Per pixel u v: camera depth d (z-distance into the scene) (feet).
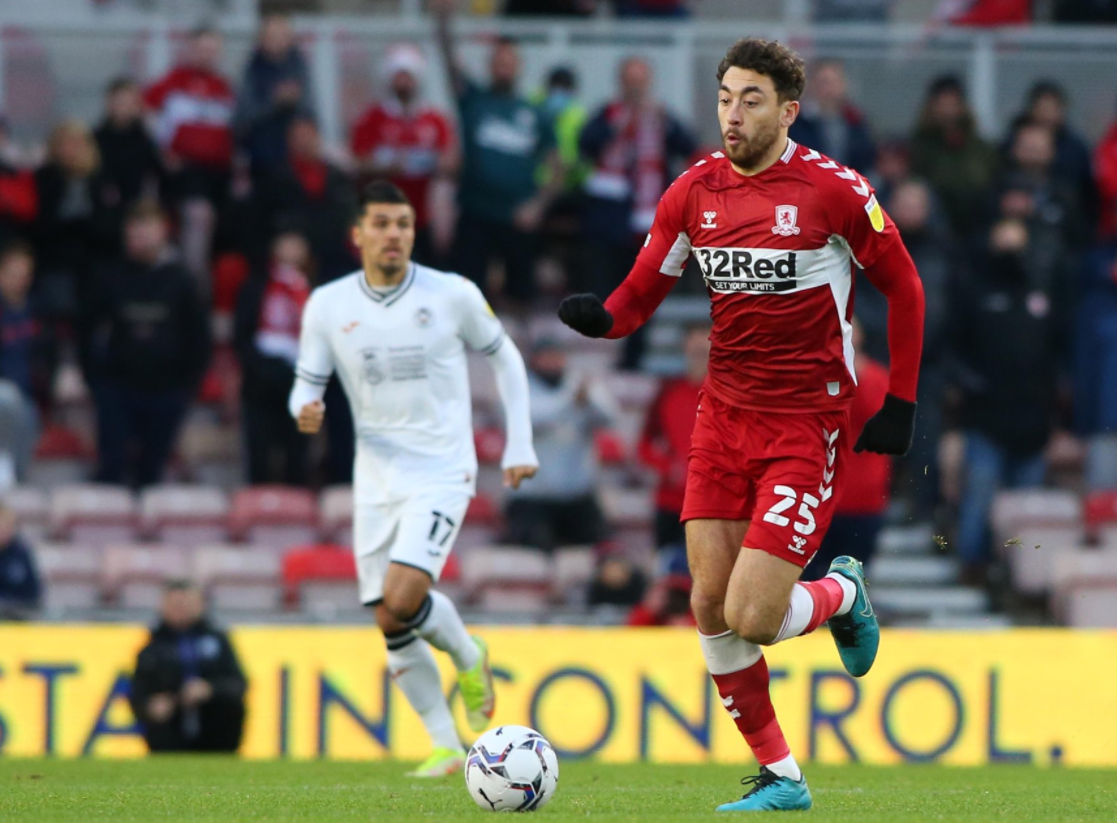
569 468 145.07
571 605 142.00
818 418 60.54
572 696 114.93
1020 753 114.32
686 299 184.03
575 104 169.68
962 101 165.78
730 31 179.42
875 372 125.29
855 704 114.73
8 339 153.48
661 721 114.52
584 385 146.00
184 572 144.56
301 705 114.93
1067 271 156.04
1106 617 141.79
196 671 112.88
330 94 180.04
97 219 158.51
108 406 150.71
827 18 190.19
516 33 179.93
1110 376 157.07
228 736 113.70
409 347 83.20
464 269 165.99
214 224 168.04
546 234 172.86
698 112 179.32
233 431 170.30
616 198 163.63
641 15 185.16
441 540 82.58
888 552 151.43
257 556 143.43
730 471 61.26
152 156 161.89
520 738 63.57
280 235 151.12
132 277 150.41
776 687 114.83
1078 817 61.77
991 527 148.46
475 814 61.62
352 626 121.39
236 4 204.64
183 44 182.09
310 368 85.56
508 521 146.10
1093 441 157.38
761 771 63.41
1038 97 167.12
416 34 180.34
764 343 60.18
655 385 170.19
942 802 69.92
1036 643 115.44
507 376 86.58
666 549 138.72
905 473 152.35
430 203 165.27
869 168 161.27
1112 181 168.14
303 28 180.24
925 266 147.02
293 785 80.84
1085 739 114.11
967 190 164.96
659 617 122.93
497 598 140.97
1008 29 181.06
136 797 71.67
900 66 180.34
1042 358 146.72
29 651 115.44
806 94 169.99
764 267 59.47
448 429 83.97
